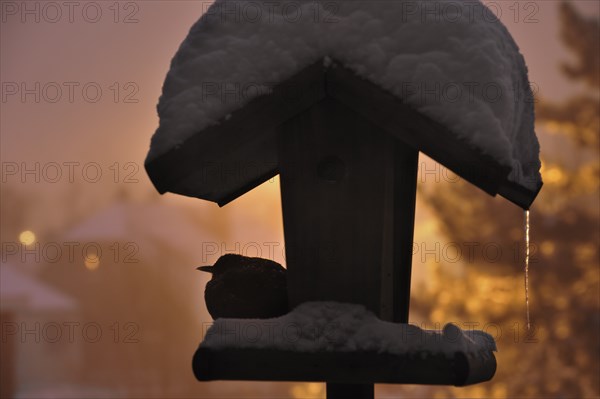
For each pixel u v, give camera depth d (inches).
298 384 1625.2
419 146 329.7
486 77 323.3
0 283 2913.4
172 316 3720.5
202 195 421.4
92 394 3351.4
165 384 3508.9
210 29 340.8
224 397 3164.4
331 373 333.4
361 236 345.7
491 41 328.8
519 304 1413.6
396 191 362.6
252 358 336.5
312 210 349.1
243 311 367.2
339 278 346.3
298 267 349.7
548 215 1437.0
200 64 336.2
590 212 1430.9
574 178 1435.8
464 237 1427.2
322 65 329.4
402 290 375.6
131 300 3730.3
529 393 1400.1
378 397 1909.4
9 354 1806.1
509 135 328.2
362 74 326.3
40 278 3772.1
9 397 1756.9
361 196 346.6
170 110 333.4
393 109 325.1
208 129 330.6
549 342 1412.4
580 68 1473.9
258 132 341.1
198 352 338.0
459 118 319.0
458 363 325.4
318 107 349.1
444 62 325.1
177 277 3784.5
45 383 3607.3
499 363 1435.8
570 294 1403.8
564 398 1396.4
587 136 1456.7
